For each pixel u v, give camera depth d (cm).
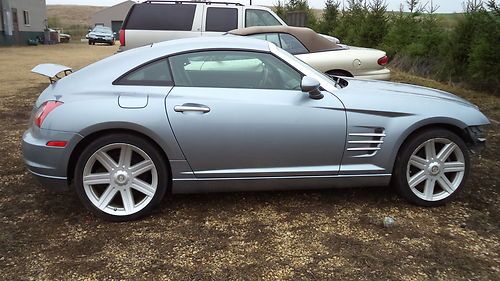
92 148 369
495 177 492
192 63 395
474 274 309
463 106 417
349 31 1767
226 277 305
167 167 387
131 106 369
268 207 414
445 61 1146
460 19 1109
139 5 938
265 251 338
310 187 405
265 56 404
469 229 373
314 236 361
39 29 3922
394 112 396
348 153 398
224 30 928
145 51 400
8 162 534
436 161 409
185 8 934
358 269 314
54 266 317
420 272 311
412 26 1465
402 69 1370
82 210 407
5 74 1455
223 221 387
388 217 382
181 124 373
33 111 396
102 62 397
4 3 3203
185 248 342
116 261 324
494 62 959
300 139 388
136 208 384
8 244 346
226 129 378
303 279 303
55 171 370
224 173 387
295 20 1922
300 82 404
